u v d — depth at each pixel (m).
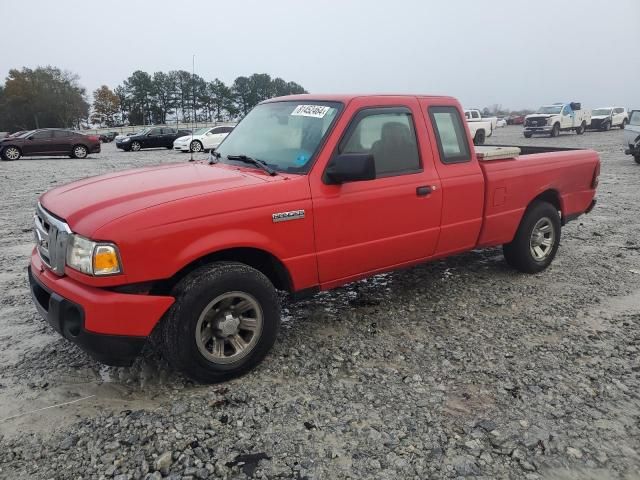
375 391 3.43
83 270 3.07
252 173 3.87
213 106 102.12
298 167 3.87
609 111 40.44
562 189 5.86
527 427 3.04
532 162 5.46
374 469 2.70
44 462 2.73
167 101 104.25
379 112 4.22
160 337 3.45
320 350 4.00
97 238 3.02
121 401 3.30
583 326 4.44
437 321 4.55
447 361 3.83
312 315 4.67
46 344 4.09
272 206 3.56
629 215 9.14
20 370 3.68
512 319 4.59
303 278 3.85
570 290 5.30
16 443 2.88
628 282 5.55
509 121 66.38
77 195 3.59
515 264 5.73
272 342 3.68
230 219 3.38
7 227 8.43
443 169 4.62
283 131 4.26
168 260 3.17
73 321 3.19
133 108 105.25
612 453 2.83
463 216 4.81
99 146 26.16
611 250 6.85
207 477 2.62
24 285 5.51
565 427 3.04
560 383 3.51
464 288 5.37
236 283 3.40
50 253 3.37
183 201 3.27
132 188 3.53
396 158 4.32
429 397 3.36
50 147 24.73
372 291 5.29
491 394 3.39
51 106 90.62
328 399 3.33
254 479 2.61
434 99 4.70
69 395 3.36
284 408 3.22
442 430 3.01
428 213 4.49
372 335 4.27
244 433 2.97
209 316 3.39
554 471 2.69
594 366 3.76
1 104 90.94
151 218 3.13
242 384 3.51
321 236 3.84
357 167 3.58
